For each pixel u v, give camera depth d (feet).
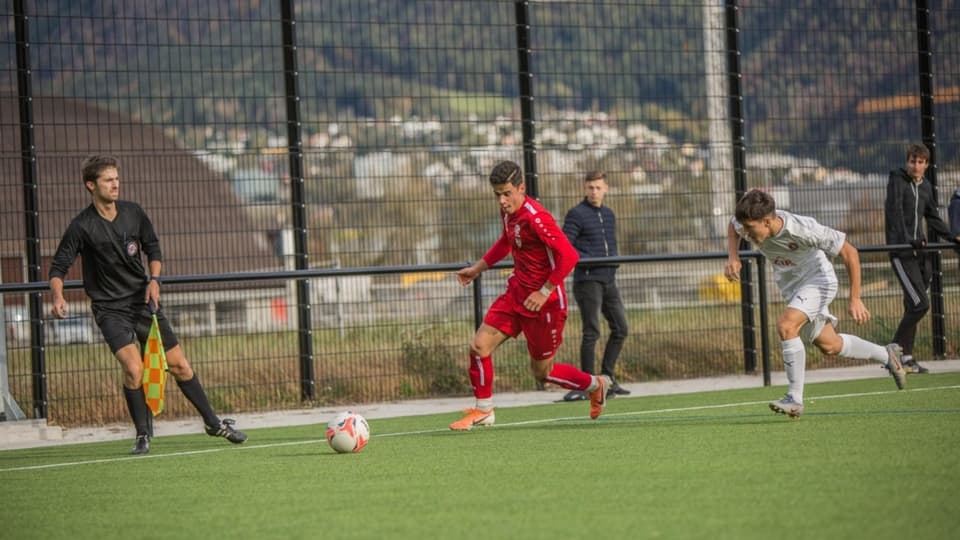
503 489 41.65
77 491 47.73
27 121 80.07
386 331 90.22
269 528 36.47
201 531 36.70
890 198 92.32
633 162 98.68
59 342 81.30
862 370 96.78
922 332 105.09
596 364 96.53
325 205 89.76
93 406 81.25
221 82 86.38
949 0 106.32
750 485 39.91
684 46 99.81
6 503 45.34
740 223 60.59
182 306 85.71
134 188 83.76
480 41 94.73
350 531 35.22
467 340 92.89
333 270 80.53
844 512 34.53
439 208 93.15
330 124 90.68
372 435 65.41
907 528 32.12
